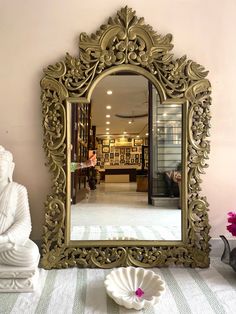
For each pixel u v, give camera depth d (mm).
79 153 1027
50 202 961
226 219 1063
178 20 1028
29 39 1006
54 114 963
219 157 1057
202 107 989
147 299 767
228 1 1034
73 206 1004
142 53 976
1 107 1013
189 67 983
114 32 976
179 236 1009
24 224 882
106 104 1025
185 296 805
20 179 1027
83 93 977
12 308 744
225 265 1003
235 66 1044
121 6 1019
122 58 976
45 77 964
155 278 847
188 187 991
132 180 1059
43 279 894
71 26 1013
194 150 992
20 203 920
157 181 1047
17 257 821
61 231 964
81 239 998
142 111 1035
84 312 730
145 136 1052
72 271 947
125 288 836
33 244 866
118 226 1033
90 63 978
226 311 738
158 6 1024
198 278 911
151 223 1033
